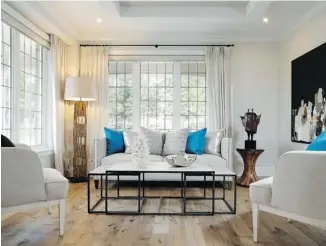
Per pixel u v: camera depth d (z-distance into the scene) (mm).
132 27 5066
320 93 3965
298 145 4668
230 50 5449
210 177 4434
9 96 3863
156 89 5613
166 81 5605
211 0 4289
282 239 2469
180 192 4188
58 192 2500
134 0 4281
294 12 4340
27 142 4344
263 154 5512
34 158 2391
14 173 2305
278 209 2287
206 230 2672
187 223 2863
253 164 4699
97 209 3311
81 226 2760
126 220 2947
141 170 3174
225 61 5430
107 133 4844
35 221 2891
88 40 5523
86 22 4801
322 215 2061
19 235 2521
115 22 4793
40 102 4758
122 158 4449
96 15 4488
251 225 2812
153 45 5527
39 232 2598
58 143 4848
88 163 5367
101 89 5453
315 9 4105
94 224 2820
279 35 5383
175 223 2861
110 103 5625
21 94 4176
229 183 4484
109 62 5609
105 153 4691
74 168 4992
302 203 2135
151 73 5609
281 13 4387
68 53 5363
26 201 2365
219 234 2572
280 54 5500
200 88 5590
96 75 5473
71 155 5230
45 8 4105
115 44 5539
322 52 3926
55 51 4805
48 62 4867
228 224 2840
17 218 2971
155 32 5348
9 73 3865
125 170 3168
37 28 4387
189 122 5594
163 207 3414
